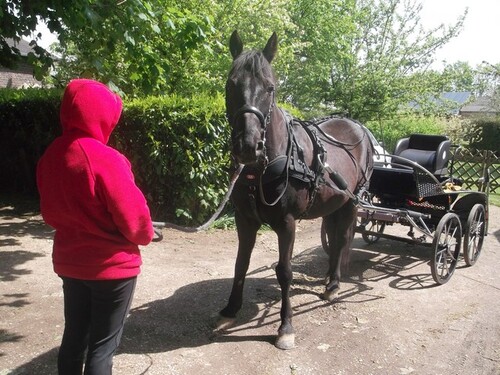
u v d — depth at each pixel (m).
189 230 3.32
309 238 7.48
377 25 17.64
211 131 7.25
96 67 6.65
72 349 2.48
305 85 18.16
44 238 6.68
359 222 7.18
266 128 3.51
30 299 4.58
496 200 11.81
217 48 10.23
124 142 7.62
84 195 2.21
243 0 10.91
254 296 4.89
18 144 9.60
